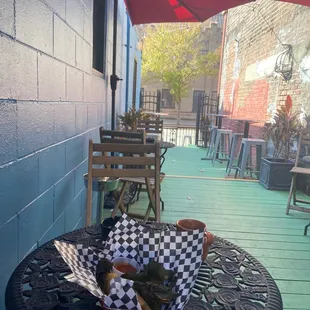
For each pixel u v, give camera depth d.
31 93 1.41
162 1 3.84
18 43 1.25
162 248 0.81
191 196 3.94
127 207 3.27
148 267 0.78
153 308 0.70
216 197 3.95
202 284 0.96
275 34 5.40
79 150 2.43
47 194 1.71
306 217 3.33
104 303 0.68
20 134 1.30
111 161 1.77
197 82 18.31
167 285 0.75
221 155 7.11
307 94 4.30
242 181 4.84
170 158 6.89
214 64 15.66
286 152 4.49
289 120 4.43
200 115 9.74
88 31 2.60
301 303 1.87
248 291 0.92
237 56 7.79
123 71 5.64
